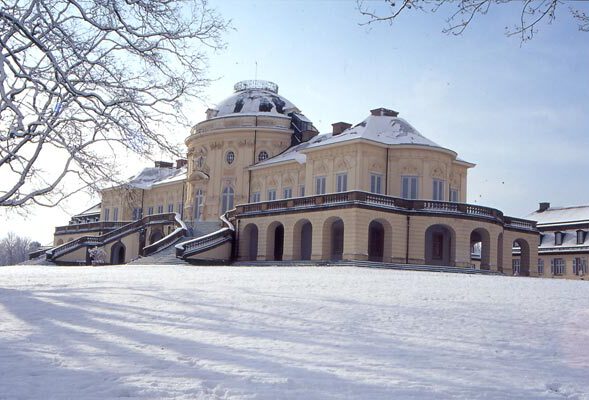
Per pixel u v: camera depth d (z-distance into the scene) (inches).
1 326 474.0
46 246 4271.7
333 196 1888.5
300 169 2295.8
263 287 851.4
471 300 739.4
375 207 1829.5
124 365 332.8
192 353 372.8
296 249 2009.1
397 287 898.7
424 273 1408.7
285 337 446.9
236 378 305.6
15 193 884.0
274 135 2549.2
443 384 305.1
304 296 729.0
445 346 431.2
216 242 2149.4
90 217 3806.6
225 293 748.6
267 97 2701.8
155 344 402.9
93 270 1581.0
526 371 350.6
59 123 873.5
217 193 2588.6
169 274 1240.2
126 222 3115.2
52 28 828.6
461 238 1888.5
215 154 2618.1
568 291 935.0
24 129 799.1
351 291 812.6
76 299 672.4
